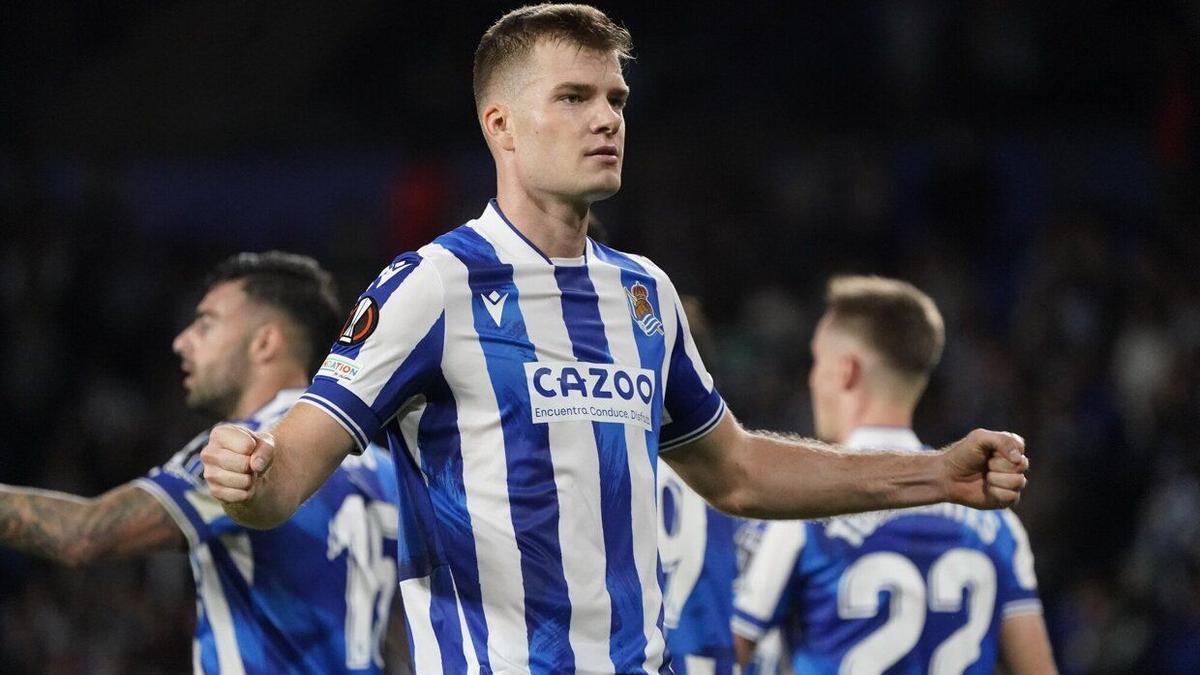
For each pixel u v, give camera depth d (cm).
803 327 4378
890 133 4853
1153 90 4909
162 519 1455
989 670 1606
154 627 3525
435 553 1088
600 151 1107
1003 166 4647
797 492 1213
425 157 4903
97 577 3606
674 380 1195
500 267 1105
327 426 1044
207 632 1504
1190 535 3309
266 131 5459
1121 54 4956
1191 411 3631
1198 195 4325
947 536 1606
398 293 1071
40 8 5788
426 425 1091
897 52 5053
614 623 1088
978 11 5003
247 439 966
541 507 1073
